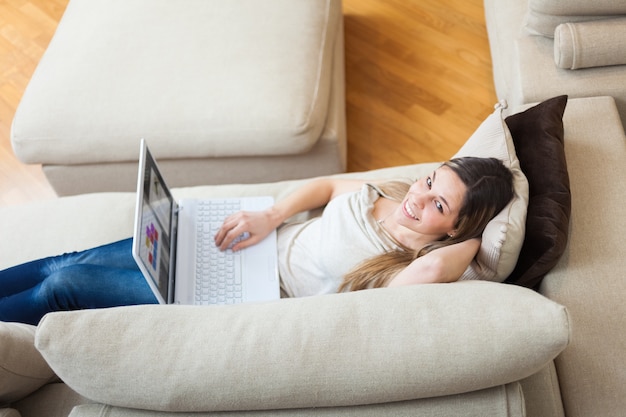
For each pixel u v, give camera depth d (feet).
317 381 3.38
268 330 3.49
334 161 6.73
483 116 7.86
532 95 5.86
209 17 6.98
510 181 4.35
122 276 4.98
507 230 4.19
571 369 4.07
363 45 8.75
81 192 7.06
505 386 3.51
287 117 6.19
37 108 6.57
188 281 5.07
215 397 3.45
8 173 8.09
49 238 5.60
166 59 6.68
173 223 5.32
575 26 5.72
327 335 3.43
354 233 4.72
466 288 3.57
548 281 4.42
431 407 3.49
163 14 7.09
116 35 6.97
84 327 3.53
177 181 6.89
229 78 6.45
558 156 4.55
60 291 4.87
